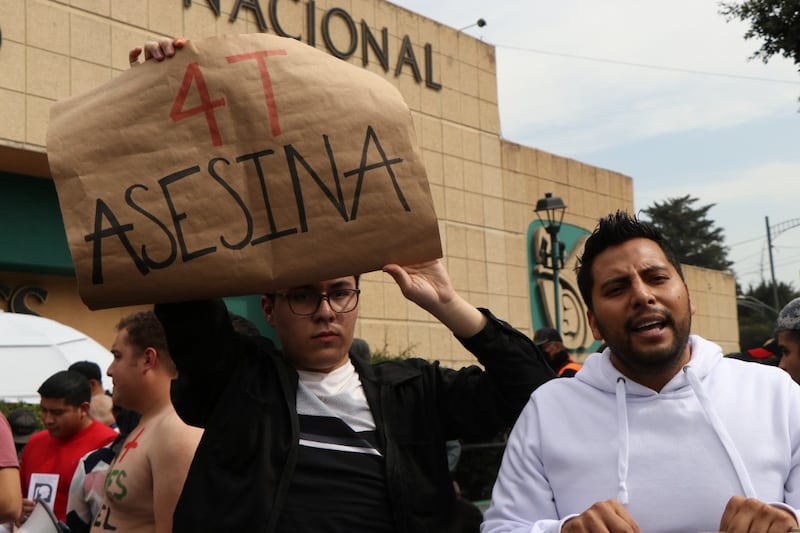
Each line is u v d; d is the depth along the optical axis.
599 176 20.98
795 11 12.97
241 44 2.51
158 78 2.49
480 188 17.53
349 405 2.60
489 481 6.87
